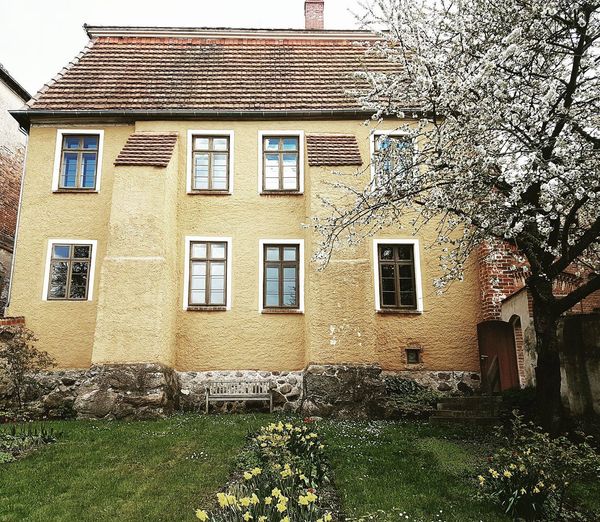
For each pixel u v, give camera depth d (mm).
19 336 13297
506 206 8656
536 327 9680
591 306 12664
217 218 14812
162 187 13773
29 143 15070
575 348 9758
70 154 15258
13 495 7285
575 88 9008
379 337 14367
